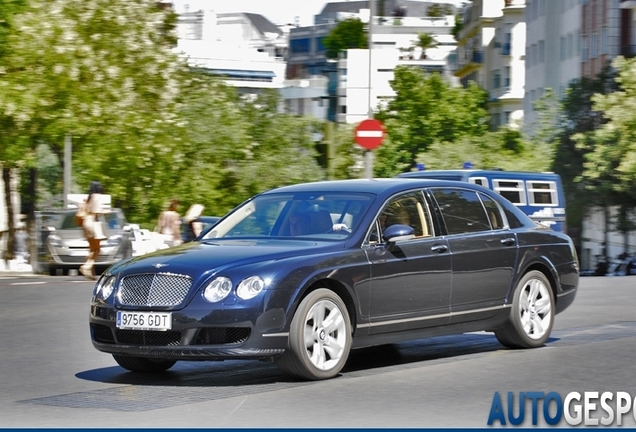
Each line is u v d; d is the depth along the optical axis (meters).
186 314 20.08
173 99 96.06
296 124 125.12
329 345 20.88
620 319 31.31
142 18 94.25
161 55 94.69
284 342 20.27
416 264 22.44
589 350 24.22
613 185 121.00
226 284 20.14
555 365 22.08
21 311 36.22
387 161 184.12
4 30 79.44
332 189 23.31
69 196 80.06
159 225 64.31
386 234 21.89
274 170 120.06
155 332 20.41
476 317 23.70
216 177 114.06
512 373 21.14
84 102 84.94
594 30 155.00
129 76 91.38
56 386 20.80
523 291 24.77
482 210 24.53
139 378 21.77
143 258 21.55
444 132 184.75
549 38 180.50
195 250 21.44
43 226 67.25
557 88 177.75
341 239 21.80
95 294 21.45
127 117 89.88
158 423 16.91
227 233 22.98
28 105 78.31
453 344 26.17
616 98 117.75
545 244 25.44
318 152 47.44
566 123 136.50
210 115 115.25
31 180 95.75
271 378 21.23
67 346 26.80
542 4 185.38
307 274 20.59
